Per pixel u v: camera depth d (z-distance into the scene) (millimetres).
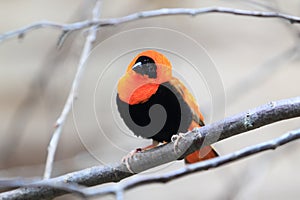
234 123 6012
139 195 13352
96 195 4184
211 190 13242
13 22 14609
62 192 6195
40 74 11211
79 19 10680
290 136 4652
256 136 13008
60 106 12234
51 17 14633
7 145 12461
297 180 13172
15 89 13898
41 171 12172
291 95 13555
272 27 14273
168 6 13805
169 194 13383
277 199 13070
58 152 12281
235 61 14133
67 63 11312
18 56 14109
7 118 13562
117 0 13930
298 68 13758
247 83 12281
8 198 6195
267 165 11602
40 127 12461
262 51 14195
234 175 12320
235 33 14398
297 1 12203
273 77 13789
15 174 11984
